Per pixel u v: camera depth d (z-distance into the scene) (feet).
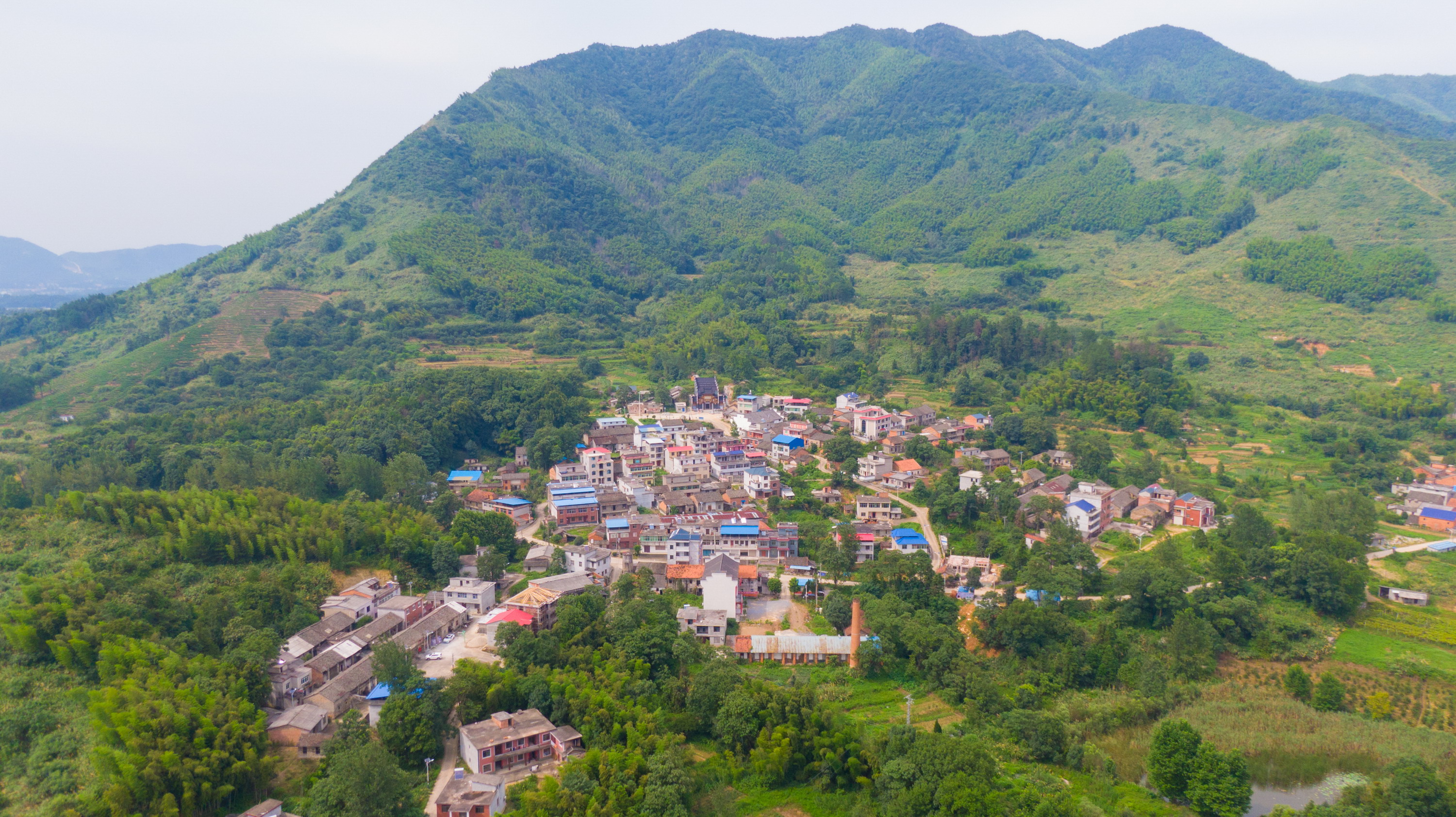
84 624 432.25
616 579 591.78
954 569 611.47
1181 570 585.63
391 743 386.52
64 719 392.88
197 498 582.76
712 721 424.05
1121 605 552.41
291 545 551.18
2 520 551.59
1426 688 485.97
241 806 360.07
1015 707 451.94
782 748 393.70
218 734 367.86
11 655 425.69
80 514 561.43
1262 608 560.20
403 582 569.64
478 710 412.16
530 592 534.37
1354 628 552.00
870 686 481.46
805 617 554.05
